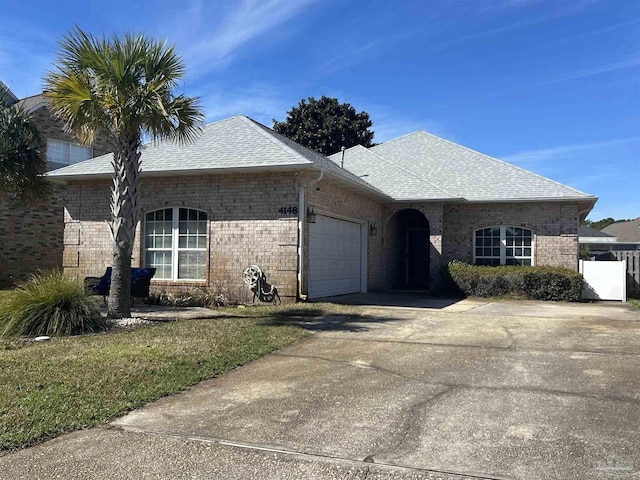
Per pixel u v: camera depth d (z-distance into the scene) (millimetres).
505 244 19250
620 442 4180
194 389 5844
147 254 15234
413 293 18312
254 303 13719
